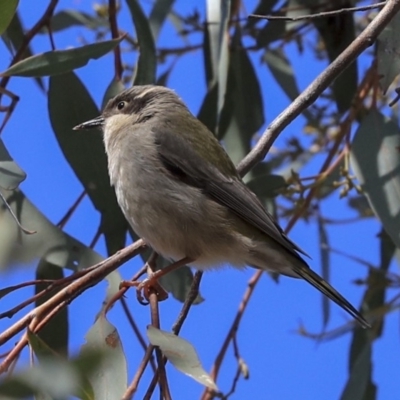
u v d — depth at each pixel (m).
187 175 10.04
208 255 10.03
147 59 11.28
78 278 8.41
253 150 9.87
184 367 7.12
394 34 10.41
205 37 11.81
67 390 5.26
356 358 11.70
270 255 9.98
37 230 9.87
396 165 10.74
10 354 7.24
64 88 11.02
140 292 9.23
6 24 8.90
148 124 10.39
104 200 10.83
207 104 11.69
